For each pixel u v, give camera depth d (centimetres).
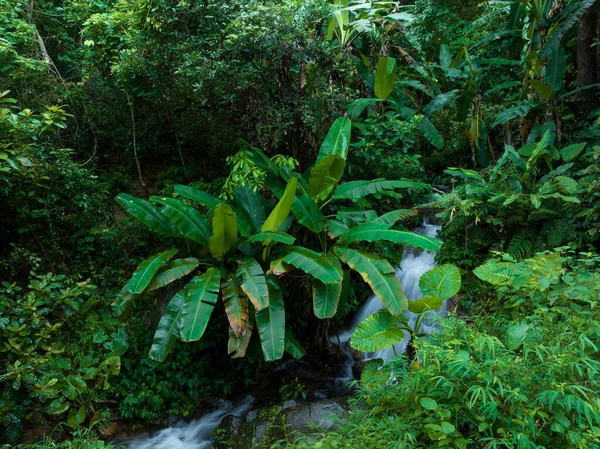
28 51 768
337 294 482
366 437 313
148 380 553
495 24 1065
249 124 656
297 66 627
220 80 589
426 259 702
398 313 438
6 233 630
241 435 475
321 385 593
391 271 473
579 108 800
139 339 588
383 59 658
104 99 836
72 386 498
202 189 755
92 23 748
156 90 719
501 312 484
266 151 638
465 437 298
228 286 484
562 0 746
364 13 785
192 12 615
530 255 555
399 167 714
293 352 526
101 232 658
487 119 990
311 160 680
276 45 575
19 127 541
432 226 768
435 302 443
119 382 544
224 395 586
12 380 480
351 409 452
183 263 499
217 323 582
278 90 621
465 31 1092
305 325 636
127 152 877
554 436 280
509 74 1055
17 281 611
